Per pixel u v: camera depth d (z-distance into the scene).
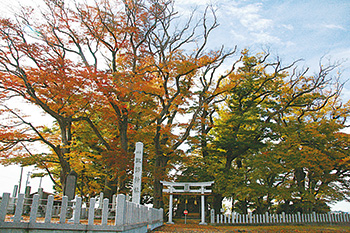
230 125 30.34
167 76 25.88
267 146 29.28
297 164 27.20
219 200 29.42
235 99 31.62
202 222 23.50
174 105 26.64
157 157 25.88
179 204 33.44
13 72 20.69
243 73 31.47
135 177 16.19
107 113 22.98
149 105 28.42
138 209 12.27
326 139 28.42
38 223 9.09
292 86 32.25
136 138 25.33
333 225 27.16
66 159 24.20
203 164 29.97
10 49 20.80
